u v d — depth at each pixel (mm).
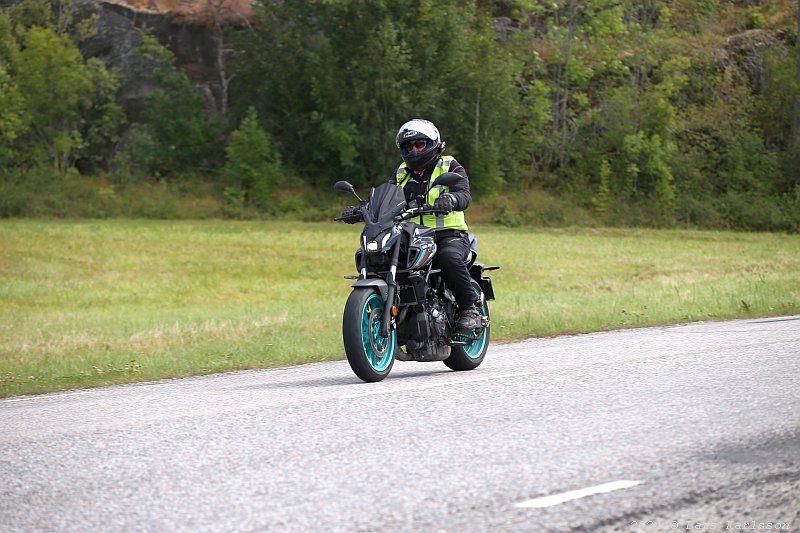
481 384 13648
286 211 105750
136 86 115000
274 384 15828
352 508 7559
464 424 10695
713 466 8578
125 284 62188
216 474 8797
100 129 110938
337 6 109312
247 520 7344
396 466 8852
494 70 114375
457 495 7824
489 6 129375
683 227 111875
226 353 23984
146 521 7422
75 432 11336
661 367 14828
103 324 39125
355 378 16078
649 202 114375
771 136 126625
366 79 110125
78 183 106250
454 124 112750
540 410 11422
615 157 116625
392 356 15367
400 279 15336
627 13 130000
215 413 12195
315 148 112500
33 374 22031
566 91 120938
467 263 16578
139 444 10312
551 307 35062
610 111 117500
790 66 125938
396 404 12148
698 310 31453
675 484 8023
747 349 16781
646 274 64438
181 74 113500
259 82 115562
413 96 112438
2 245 75938
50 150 109688
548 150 118312
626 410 11281
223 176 109938
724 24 138500
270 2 116938
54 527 7375
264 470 8883
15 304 53000
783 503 7492
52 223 92688
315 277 67000
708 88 127750
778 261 74000
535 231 101625
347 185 15844
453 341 15969
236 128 114812
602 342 20797
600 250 82000
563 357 17547
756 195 118250
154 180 109875
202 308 48875
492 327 27859
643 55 123312
